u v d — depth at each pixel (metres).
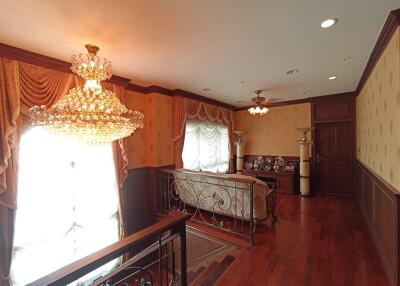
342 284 2.10
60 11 1.79
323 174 5.52
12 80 2.40
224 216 3.95
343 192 5.26
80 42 2.37
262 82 4.02
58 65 2.84
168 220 1.51
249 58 2.86
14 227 2.42
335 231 3.28
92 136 2.13
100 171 3.42
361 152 4.43
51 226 2.88
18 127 2.48
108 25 2.03
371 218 3.23
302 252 2.69
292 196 5.29
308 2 1.72
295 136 5.84
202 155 5.57
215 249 3.26
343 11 1.85
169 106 4.59
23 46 2.44
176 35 2.23
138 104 4.17
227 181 3.45
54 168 2.91
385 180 2.53
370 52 2.70
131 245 1.20
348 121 5.06
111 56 2.76
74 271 0.94
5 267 2.36
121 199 3.63
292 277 2.22
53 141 2.89
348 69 3.34
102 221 3.44
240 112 6.79
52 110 2.00
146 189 4.31
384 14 1.90
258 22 2.00
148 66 3.13
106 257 1.07
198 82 4.00
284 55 2.77
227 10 1.81
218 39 2.32
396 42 2.03
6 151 2.32
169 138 4.58
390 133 2.31
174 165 4.68
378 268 2.34
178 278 3.04
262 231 3.32
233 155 6.71
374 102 3.09
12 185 2.40
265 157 6.36
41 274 2.75
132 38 2.28
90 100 2.06
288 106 5.92
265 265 2.44
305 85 4.29
